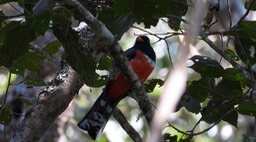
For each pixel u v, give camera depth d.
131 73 7.07
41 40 12.56
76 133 14.73
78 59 7.05
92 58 7.14
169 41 16.64
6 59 7.01
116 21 7.51
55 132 12.50
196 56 8.38
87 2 7.82
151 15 7.04
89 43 7.54
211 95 8.54
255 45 8.26
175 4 8.34
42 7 6.40
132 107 16.16
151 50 9.36
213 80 8.54
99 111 8.48
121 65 6.97
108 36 6.67
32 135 7.39
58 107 7.50
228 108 8.53
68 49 7.02
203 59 8.34
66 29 6.93
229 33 8.07
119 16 7.49
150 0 6.83
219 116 8.61
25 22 6.77
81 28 7.65
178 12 8.43
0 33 6.92
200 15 3.08
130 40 16.92
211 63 8.30
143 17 7.07
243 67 8.20
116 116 8.75
